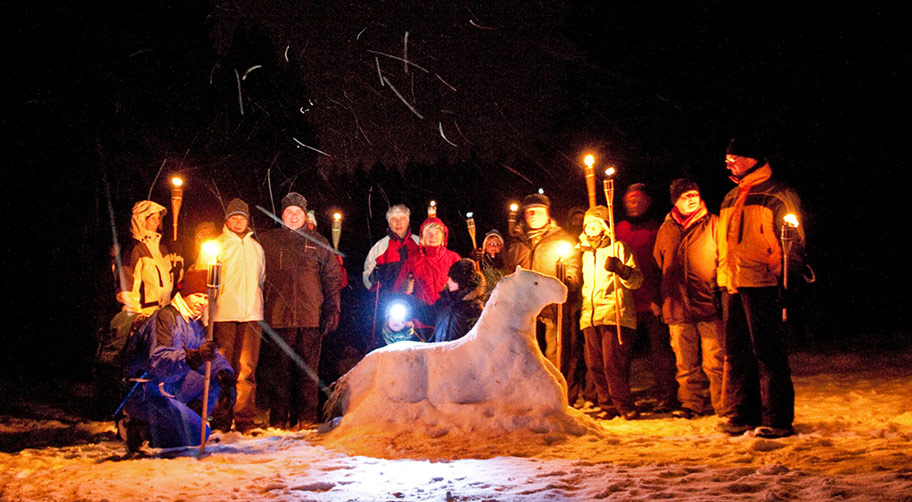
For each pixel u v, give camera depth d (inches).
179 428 222.7
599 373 281.1
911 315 561.0
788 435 213.2
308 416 277.4
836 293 562.6
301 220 288.0
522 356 240.2
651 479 166.1
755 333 220.1
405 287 288.2
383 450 219.0
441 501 158.2
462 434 228.2
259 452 222.8
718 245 235.0
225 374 230.1
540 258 293.6
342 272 334.0
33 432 277.4
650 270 303.4
